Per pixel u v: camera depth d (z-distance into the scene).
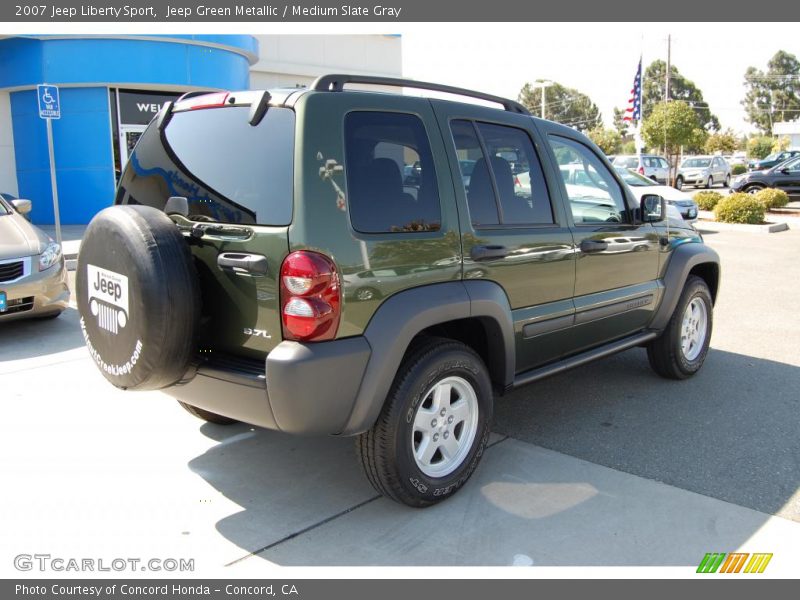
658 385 5.47
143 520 3.42
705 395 5.23
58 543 3.22
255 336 3.11
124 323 3.11
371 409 3.15
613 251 4.61
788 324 7.40
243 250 3.08
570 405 5.02
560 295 4.23
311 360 2.92
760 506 3.56
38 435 4.39
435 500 3.51
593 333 4.60
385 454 3.27
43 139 16.88
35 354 6.17
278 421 3.00
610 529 3.34
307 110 3.05
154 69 16.25
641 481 3.82
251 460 4.08
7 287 6.44
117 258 3.09
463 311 3.47
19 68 16.27
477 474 3.91
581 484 3.79
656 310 5.20
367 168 3.21
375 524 3.39
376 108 3.33
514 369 3.94
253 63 19.31
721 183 35.22
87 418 4.68
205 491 3.71
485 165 3.83
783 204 21.12
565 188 4.34
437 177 3.52
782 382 5.53
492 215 3.79
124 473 3.90
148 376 3.11
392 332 3.15
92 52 15.91
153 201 3.65
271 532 3.32
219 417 4.53
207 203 3.29
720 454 4.17
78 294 3.41
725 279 10.06
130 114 16.91
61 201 16.98
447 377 3.47
